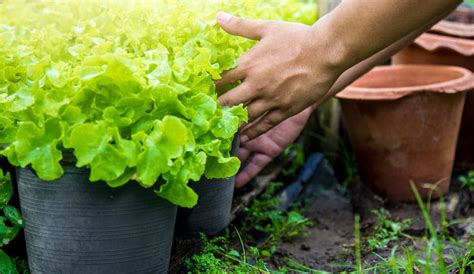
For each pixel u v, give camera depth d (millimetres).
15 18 1941
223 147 1644
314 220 2803
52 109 1482
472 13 3809
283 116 1845
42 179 1562
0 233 1664
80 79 1483
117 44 1819
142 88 1512
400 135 2736
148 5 1892
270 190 2711
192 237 2086
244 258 2066
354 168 3227
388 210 2793
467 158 3156
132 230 1604
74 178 1543
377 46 1645
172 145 1483
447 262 2199
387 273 2090
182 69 1627
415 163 2781
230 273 2004
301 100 1773
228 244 2320
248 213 2516
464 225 2609
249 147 2258
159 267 1705
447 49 3086
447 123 2730
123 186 1555
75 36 1876
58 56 1777
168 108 1553
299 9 2791
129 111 1509
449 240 2502
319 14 2965
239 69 1757
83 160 1443
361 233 2646
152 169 1469
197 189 1998
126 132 1521
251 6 2152
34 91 1508
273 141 2312
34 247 1654
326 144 3260
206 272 1973
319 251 2479
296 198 2934
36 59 1709
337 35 1646
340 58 1667
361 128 2797
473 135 3094
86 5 1942
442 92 2627
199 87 1681
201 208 2037
